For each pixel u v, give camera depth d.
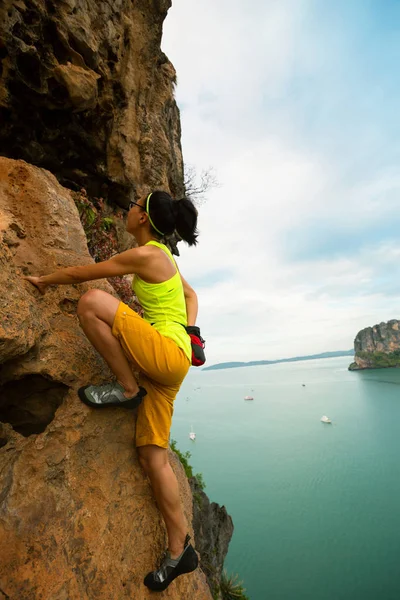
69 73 3.84
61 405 1.91
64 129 4.41
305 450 81.62
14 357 1.65
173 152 8.35
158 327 1.86
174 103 8.48
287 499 54.69
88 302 1.77
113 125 5.15
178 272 2.08
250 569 35.59
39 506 1.62
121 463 2.06
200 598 2.54
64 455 1.79
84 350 2.08
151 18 5.75
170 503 1.98
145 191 6.08
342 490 56.25
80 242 2.63
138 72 5.68
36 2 3.47
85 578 1.65
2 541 1.44
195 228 2.16
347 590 30.67
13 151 4.15
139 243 2.18
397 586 30.19
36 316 1.78
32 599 1.40
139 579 1.94
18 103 3.80
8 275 1.60
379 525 42.78
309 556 37.16
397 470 62.38
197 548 9.25
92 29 4.38
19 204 2.28
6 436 1.70
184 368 1.82
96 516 1.83
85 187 5.29
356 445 81.44
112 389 1.89
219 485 63.50
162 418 1.96
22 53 3.48
